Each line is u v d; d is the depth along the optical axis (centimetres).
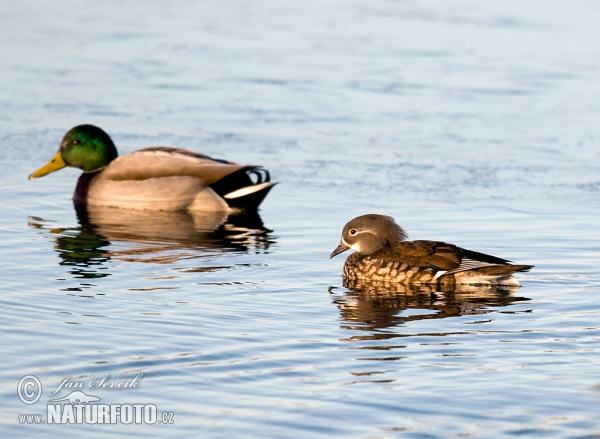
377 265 1352
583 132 2236
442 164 2008
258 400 908
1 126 2206
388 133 2219
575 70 2730
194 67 2730
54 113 2309
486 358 1017
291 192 1844
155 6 3478
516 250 1475
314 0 3603
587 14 3362
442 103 2448
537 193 1825
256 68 2728
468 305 1225
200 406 895
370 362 1003
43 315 1141
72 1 3528
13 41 2933
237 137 2173
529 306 1215
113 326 1103
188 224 1700
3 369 972
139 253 1466
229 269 1379
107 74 2645
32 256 1427
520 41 3014
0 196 1836
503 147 2123
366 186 1870
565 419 866
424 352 1036
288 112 2367
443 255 1349
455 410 886
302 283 1323
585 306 1211
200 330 1097
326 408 891
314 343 1061
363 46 2969
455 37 3061
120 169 1853
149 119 2288
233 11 3422
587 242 1516
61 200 1859
